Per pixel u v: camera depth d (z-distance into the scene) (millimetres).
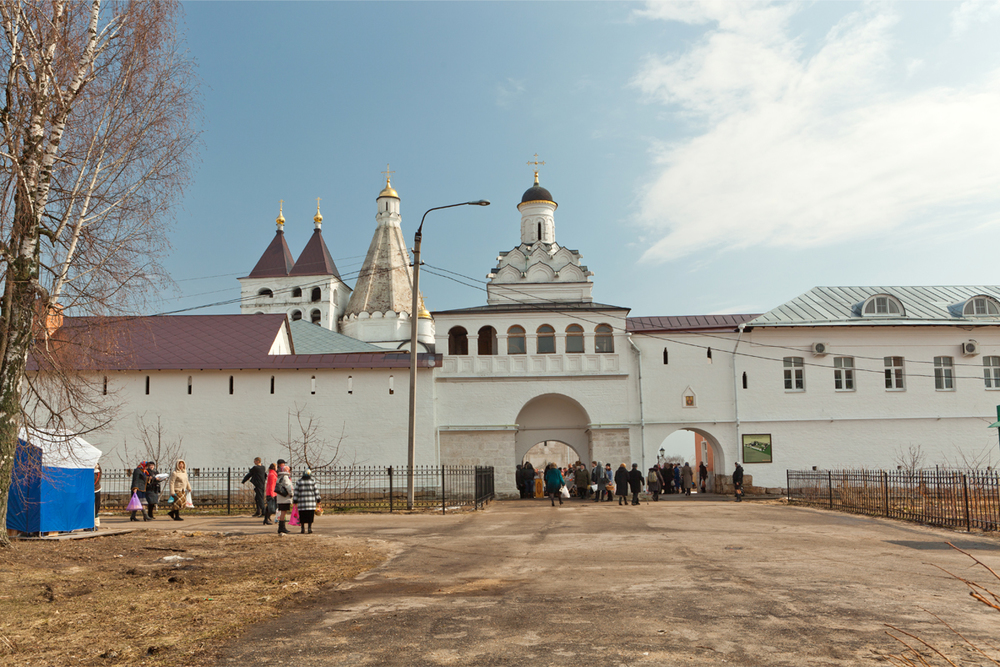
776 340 37875
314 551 14273
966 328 38156
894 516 20359
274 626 8336
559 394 37375
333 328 68938
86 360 16875
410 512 25266
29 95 14180
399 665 6820
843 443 37375
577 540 15758
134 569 11898
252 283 69688
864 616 8367
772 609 8734
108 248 15570
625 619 8328
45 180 14477
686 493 38375
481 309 38094
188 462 33625
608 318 37844
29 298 14016
